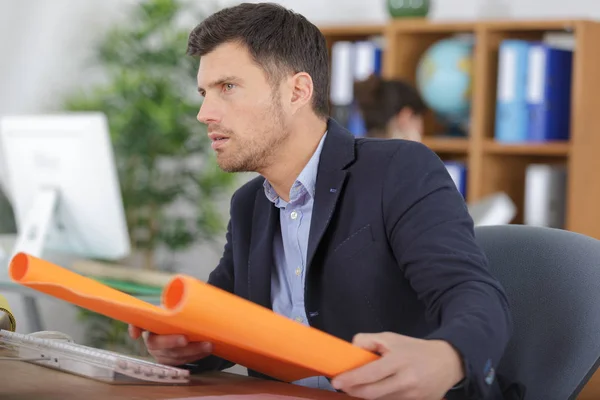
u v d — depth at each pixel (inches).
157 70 187.3
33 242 110.0
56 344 52.5
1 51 213.0
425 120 183.2
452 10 181.0
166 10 189.0
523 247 65.2
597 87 161.6
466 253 52.6
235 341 41.6
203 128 185.9
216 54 60.2
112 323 179.8
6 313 62.7
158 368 50.1
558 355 60.6
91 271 109.3
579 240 63.6
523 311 63.2
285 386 51.8
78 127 108.3
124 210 185.2
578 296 61.2
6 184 200.4
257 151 60.5
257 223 65.0
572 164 159.0
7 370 50.5
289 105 61.2
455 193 57.4
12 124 115.2
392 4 176.6
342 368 43.4
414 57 179.5
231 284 68.4
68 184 110.2
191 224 195.5
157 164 192.5
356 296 59.0
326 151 61.7
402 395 42.9
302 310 62.4
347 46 179.0
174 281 40.8
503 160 172.6
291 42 61.1
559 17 171.6
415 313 58.7
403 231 56.1
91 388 46.3
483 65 166.6
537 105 163.5
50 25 214.7
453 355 44.4
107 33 199.3
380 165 60.1
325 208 60.1
